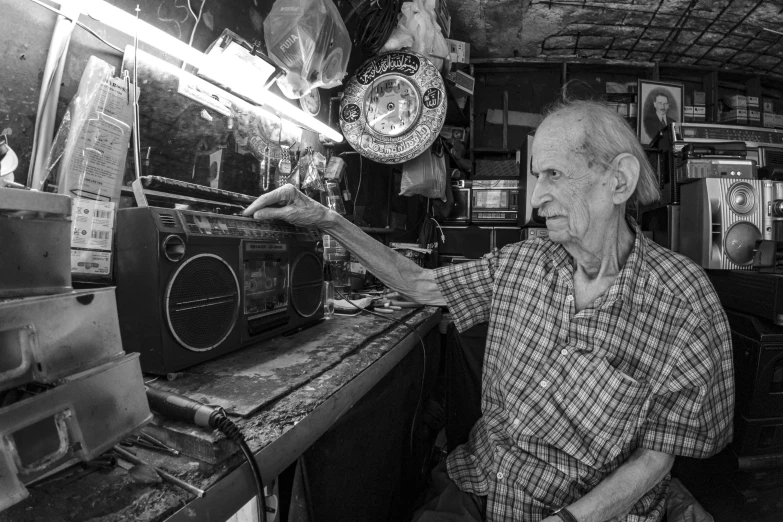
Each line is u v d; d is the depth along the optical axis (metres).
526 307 0.92
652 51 4.05
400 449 1.33
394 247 2.42
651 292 0.81
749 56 4.08
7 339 0.36
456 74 2.95
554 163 0.77
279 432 0.58
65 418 0.39
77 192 0.74
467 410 1.62
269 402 0.66
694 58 4.17
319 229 1.14
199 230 0.79
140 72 1.01
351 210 2.23
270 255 1.00
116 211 0.78
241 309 0.90
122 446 0.52
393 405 1.23
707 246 2.33
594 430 0.82
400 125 1.96
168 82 1.09
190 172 1.18
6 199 0.37
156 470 0.47
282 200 1.00
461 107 3.33
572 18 3.51
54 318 0.39
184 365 0.76
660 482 0.87
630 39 3.83
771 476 1.66
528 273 0.95
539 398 0.86
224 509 0.48
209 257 0.81
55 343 0.39
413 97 1.96
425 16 2.18
